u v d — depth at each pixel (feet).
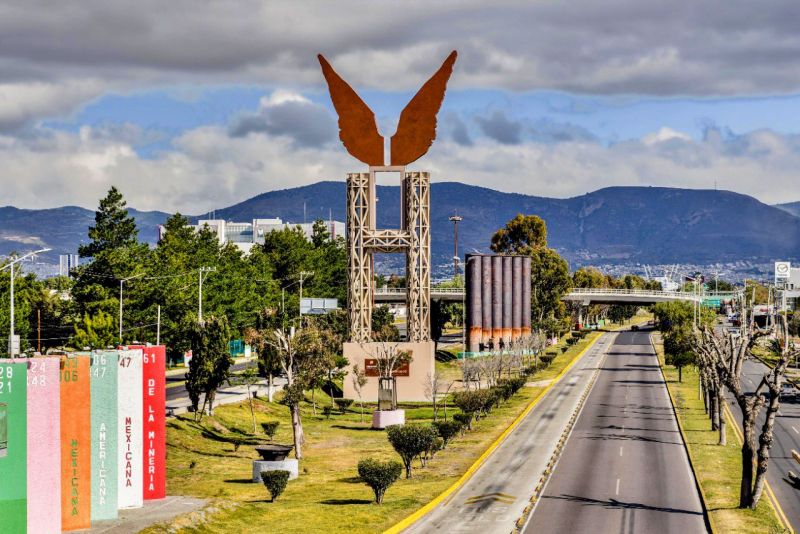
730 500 243.60
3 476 177.58
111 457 207.82
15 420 179.11
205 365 346.33
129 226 495.00
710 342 344.90
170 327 472.44
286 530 213.05
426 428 290.76
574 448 328.70
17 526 178.60
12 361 181.27
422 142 474.08
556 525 219.20
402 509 234.58
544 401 467.11
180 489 256.11
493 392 433.89
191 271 517.96
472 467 293.23
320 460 315.17
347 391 470.80
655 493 255.29
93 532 195.11
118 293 454.40
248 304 609.01
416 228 476.54
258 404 404.98
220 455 310.86
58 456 186.70
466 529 216.95
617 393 498.69
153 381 232.32
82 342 399.65
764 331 254.06
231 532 211.00
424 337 477.36
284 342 333.62
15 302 391.45
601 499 247.70
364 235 476.13
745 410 238.48
